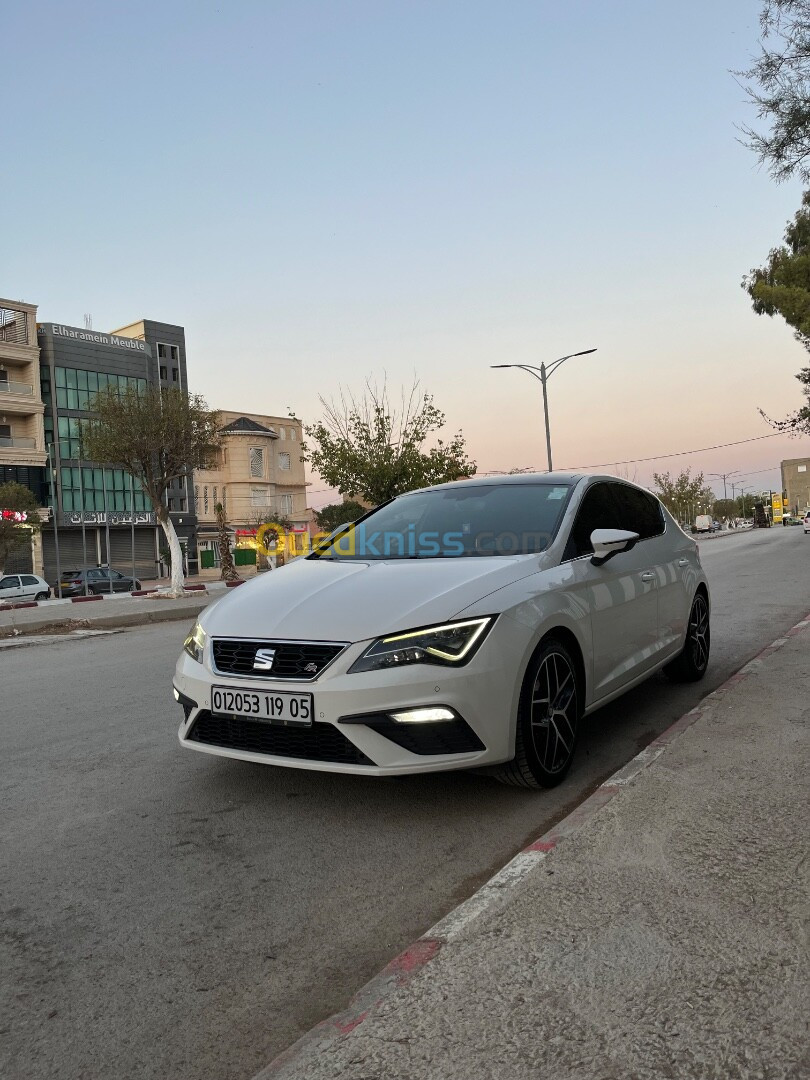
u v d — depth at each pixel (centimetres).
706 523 8544
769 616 919
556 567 391
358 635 327
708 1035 177
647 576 474
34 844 336
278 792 383
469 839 321
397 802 363
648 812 297
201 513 6531
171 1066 196
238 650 348
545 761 363
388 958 240
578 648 388
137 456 1903
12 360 4584
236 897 281
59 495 4775
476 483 498
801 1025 178
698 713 429
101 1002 222
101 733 520
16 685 729
